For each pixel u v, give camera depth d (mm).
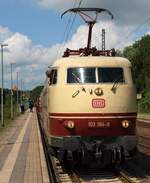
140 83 98125
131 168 19062
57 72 17547
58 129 17188
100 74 17359
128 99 17312
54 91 17469
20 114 85500
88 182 16266
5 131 40250
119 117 17125
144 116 64688
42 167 17766
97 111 17000
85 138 17000
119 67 17547
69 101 17094
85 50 19500
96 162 17359
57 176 16969
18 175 15992
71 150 16875
